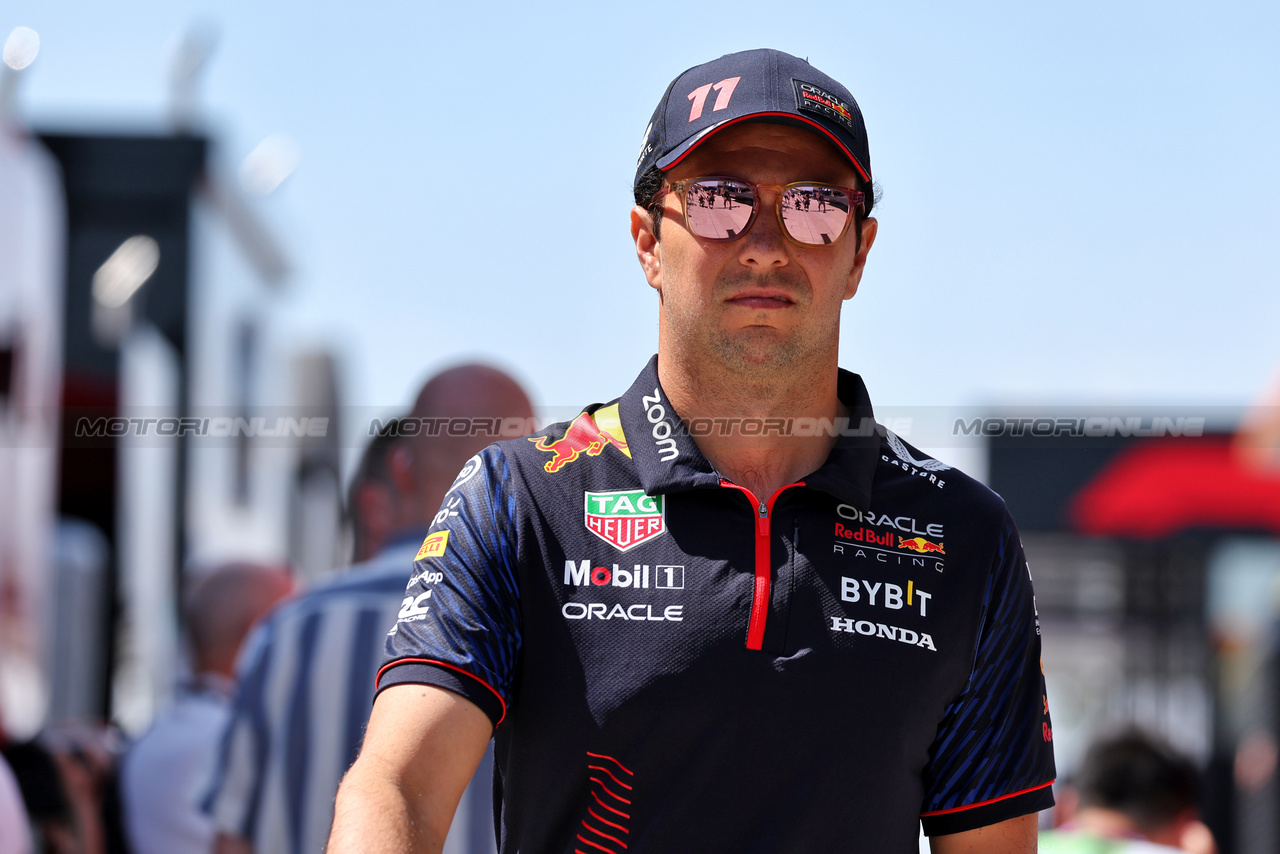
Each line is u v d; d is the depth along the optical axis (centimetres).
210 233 1530
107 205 1384
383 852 264
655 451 316
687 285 329
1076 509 1288
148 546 1268
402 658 293
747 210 324
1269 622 1320
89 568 1189
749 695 291
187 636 760
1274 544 1284
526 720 299
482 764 535
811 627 299
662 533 307
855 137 337
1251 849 1308
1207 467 1283
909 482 330
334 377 1844
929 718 309
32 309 1247
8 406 1176
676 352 333
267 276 1819
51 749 750
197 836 684
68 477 1210
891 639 304
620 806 291
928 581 315
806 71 341
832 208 326
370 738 287
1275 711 1320
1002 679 326
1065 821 810
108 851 704
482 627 295
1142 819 732
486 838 531
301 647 576
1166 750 757
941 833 326
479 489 315
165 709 745
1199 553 1299
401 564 588
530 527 307
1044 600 1372
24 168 1248
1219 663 1335
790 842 288
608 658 295
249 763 574
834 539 312
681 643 294
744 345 323
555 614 300
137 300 1384
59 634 1156
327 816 563
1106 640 1363
